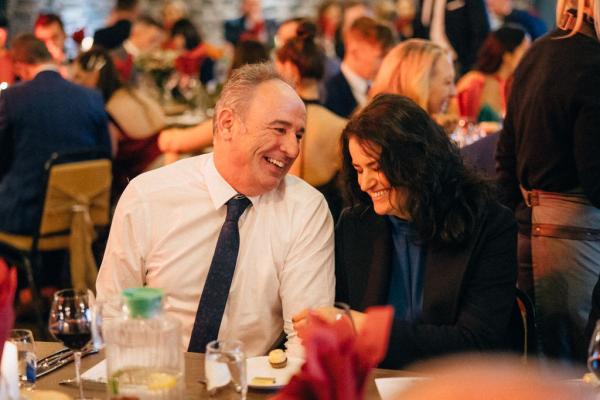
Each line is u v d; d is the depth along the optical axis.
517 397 1.17
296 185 2.64
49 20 6.51
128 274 2.57
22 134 4.69
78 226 4.57
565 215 3.02
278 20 11.02
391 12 8.66
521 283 3.16
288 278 2.56
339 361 1.34
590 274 3.03
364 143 2.43
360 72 5.33
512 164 3.17
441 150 2.44
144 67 6.71
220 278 2.50
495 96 5.07
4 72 6.28
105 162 4.64
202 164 2.60
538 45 3.01
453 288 2.50
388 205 2.48
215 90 6.49
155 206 2.55
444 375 1.25
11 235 4.66
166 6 9.61
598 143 2.86
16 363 1.77
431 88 3.81
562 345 3.10
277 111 2.43
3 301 1.63
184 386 1.98
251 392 2.00
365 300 2.59
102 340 2.04
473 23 7.35
